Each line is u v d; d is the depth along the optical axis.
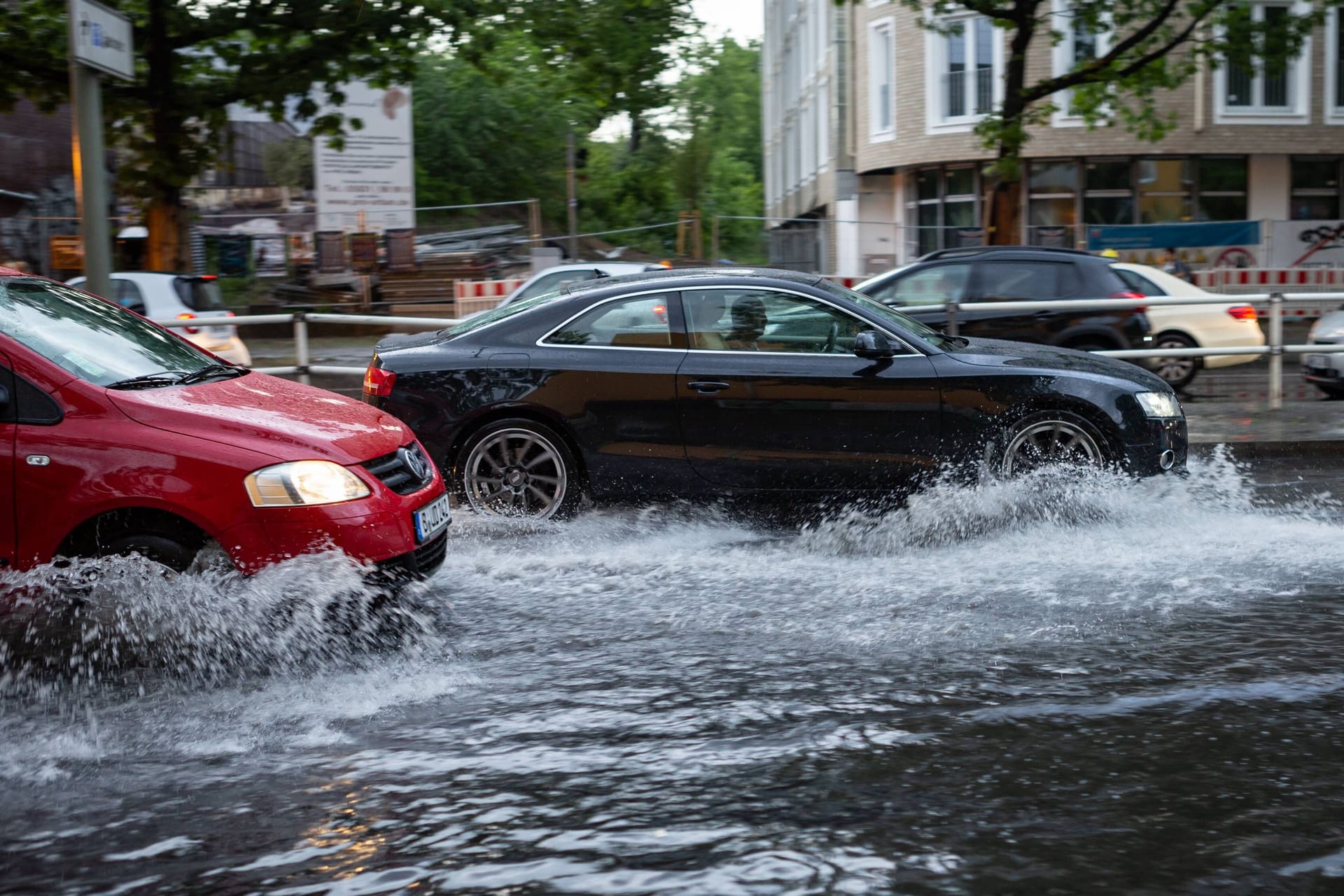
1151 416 7.46
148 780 3.75
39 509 5.03
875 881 2.98
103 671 4.90
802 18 44.72
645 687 4.59
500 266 29.42
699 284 7.73
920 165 34.06
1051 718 4.16
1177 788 3.54
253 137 38.47
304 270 28.48
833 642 5.15
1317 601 5.63
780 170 54.59
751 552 6.95
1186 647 4.97
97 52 7.98
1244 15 21.36
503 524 7.55
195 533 5.14
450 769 3.79
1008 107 21.02
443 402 7.65
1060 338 13.09
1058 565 6.46
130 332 6.02
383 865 3.13
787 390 7.45
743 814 3.40
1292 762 3.73
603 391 7.55
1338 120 32.69
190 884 3.04
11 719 4.34
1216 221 31.72
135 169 21.95
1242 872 3.01
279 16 21.53
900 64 33.41
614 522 7.59
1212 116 32.25
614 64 22.19
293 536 5.08
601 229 59.59
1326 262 28.89
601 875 3.04
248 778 3.76
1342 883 2.95
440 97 46.53
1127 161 32.94
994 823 3.32
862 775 3.68
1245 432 10.57
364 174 30.70
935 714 4.21
